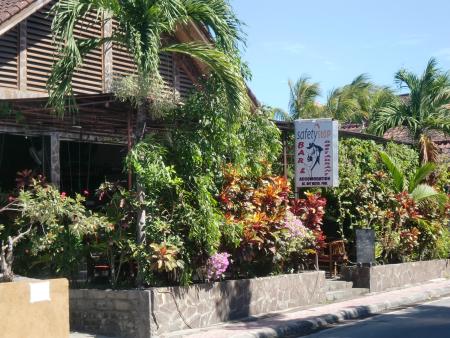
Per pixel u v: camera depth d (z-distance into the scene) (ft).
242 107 35.81
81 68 45.39
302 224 45.57
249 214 40.11
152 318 32.55
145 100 33.94
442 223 61.93
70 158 47.65
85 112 36.32
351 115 104.22
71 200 34.45
